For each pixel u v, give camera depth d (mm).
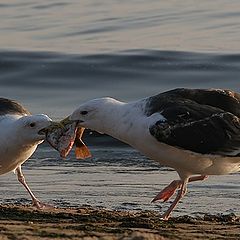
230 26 30453
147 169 17422
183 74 26125
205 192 15336
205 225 11891
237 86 25375
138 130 12633
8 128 13453
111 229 10625
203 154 12484
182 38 29062
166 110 12570
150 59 27109
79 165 17859
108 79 26031
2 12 33781
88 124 13258
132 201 14727
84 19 32219
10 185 16062
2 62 27219
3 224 10938
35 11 33969
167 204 14531
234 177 16266
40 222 11445
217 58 26875
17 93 24891
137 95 24703
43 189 15688
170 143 12375
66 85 25625
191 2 34500
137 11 33250
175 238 10062
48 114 21969
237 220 12797
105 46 28359
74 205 14320
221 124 12578
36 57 27500
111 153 18922
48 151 18828
